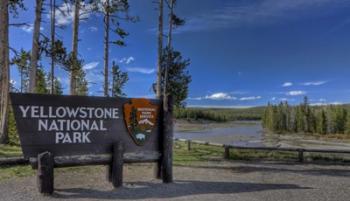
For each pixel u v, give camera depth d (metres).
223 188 7.31
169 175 7.83
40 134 6.63
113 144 7.29
